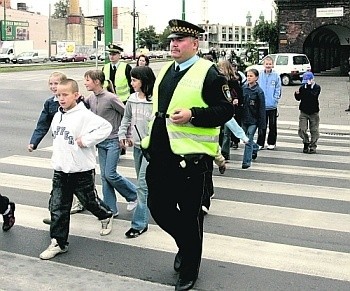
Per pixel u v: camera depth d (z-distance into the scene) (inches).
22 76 1523.1
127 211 255.3
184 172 160.6
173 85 161.6
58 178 197.5
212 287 173.0
